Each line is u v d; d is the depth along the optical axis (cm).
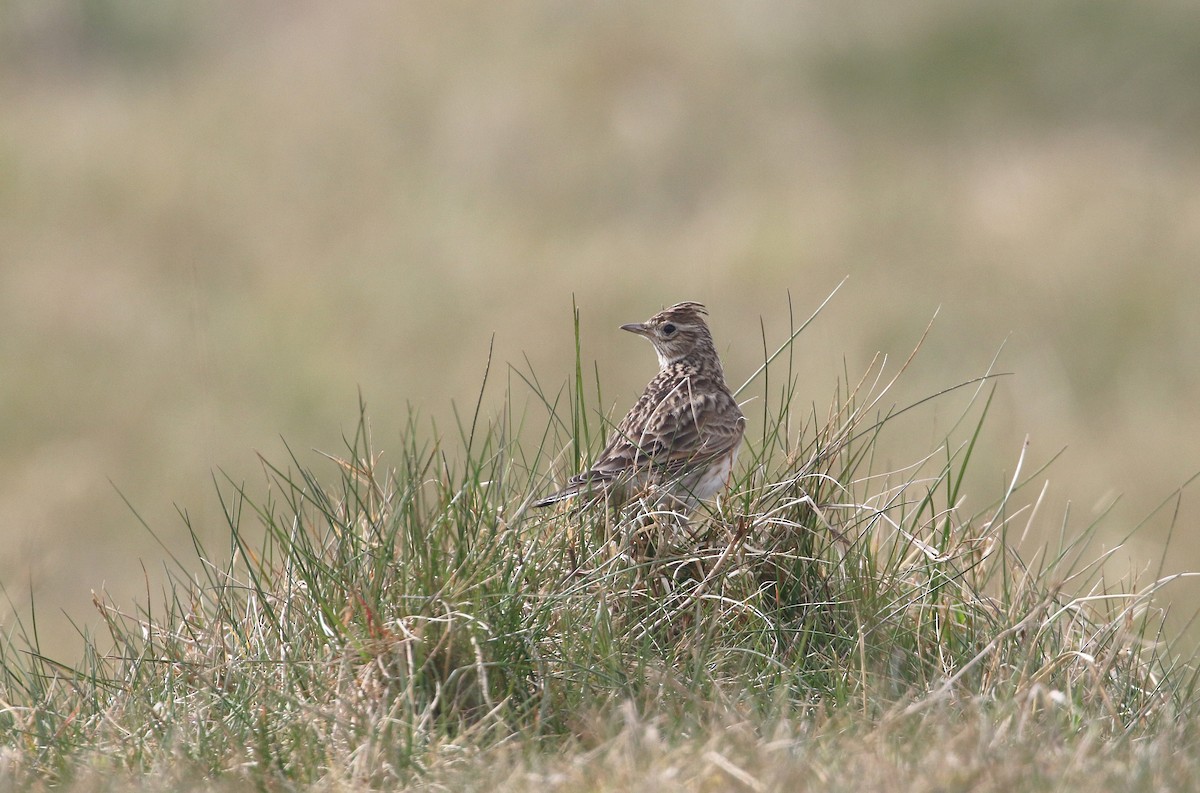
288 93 2650
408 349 1836
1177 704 686
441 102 2558
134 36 3197
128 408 1700
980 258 1972
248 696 662
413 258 2092
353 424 1647
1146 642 754
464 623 666
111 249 2128
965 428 1576
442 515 715
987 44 2634
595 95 2506
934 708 620
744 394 1528
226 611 727
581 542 734
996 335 1831
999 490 1457
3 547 1359
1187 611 1186
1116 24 2638
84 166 2342
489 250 2117
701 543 748
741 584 722
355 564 703
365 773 593
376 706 647
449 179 2381
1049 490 1453
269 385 1748
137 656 741
